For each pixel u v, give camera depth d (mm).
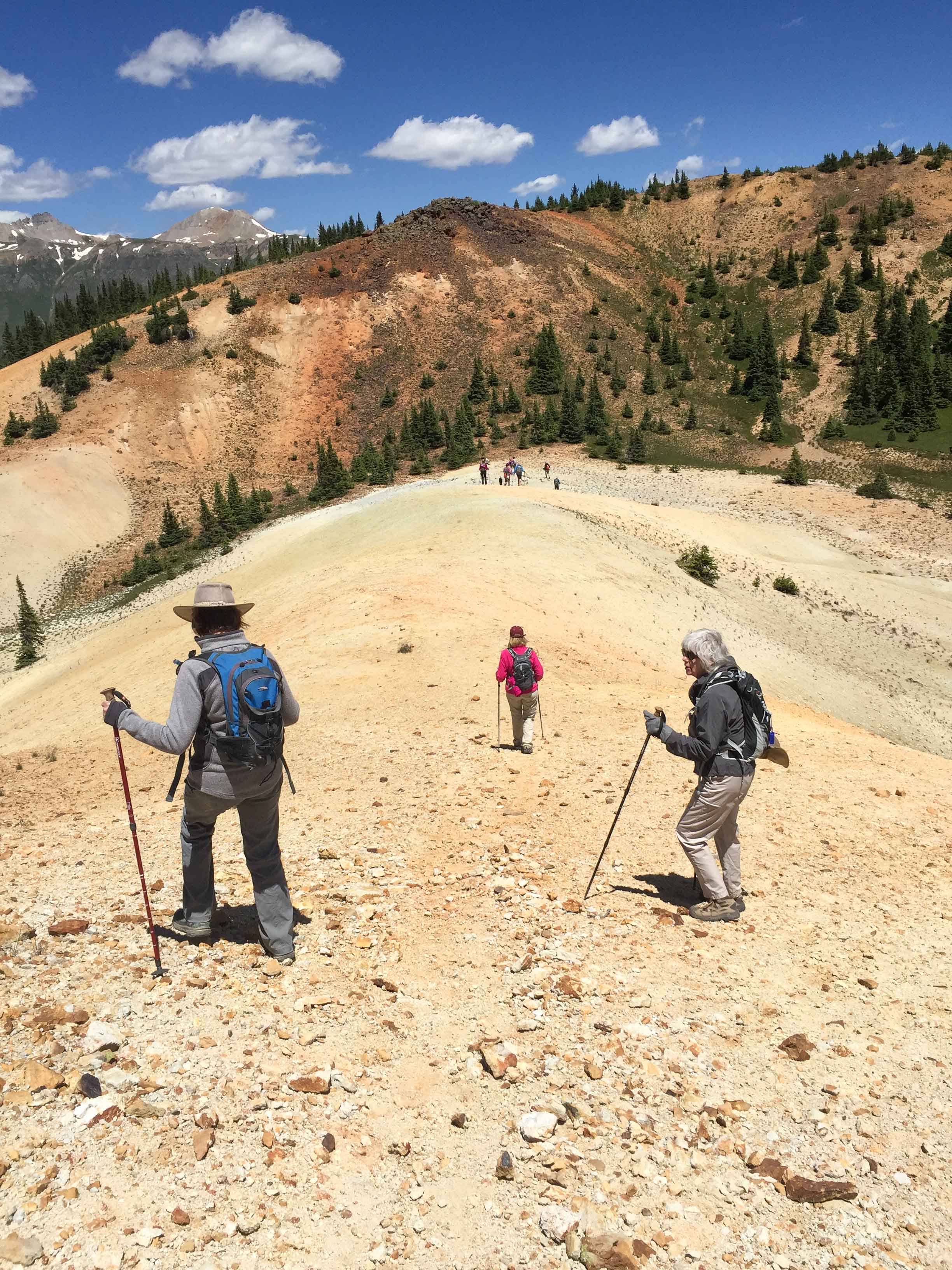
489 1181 3350
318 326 157875
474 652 18375
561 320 166750
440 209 185875
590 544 49156
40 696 46906
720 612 47562
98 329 159875
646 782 9008
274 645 23812
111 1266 2729
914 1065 4156
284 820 7941
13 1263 2654
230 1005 4305
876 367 143500
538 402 144125
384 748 10750
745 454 126500
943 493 104688
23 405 139875
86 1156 3148
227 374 145375
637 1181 3383
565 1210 3195
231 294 158125
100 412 135500
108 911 5414
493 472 103750
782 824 7828
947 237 187000
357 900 5926
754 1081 4023
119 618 74375
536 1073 4016
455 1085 3924
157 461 128625
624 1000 4688
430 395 146125
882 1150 3572
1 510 109500
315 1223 3059
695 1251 3064
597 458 119562
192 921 4992
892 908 6062
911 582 69375
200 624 4559
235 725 4344
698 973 5035
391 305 164000
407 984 4793
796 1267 3016
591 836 7430
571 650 21766
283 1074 3828
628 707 13289
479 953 5188
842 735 12586
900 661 51500
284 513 108938
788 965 5172
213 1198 3074
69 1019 3943
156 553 104250
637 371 155750
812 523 88625
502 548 44250
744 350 160750
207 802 4512
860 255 189250
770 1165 3469
